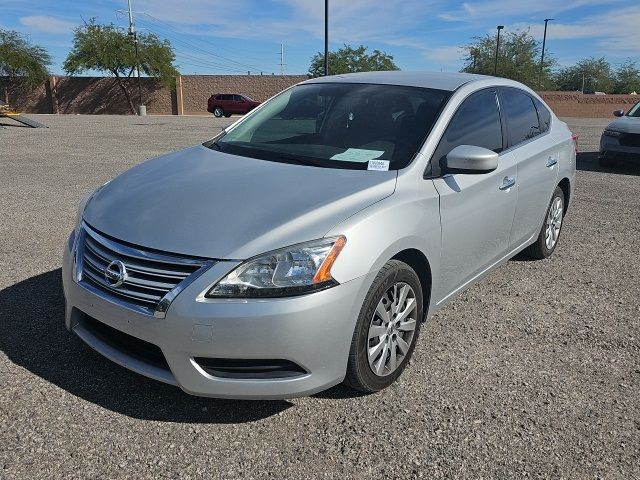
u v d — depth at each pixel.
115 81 47.94
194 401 3.03
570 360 3.62
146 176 3.48
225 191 3.06
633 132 10.85
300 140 3.81
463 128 3.83
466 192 3.62
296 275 2.63
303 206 2.88
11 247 5.39
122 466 2.54
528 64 51.69
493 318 4.21
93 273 2.93
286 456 2.65
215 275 2.59
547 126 5.22
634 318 4.28
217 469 2.55
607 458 2.71
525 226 4.75
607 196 8.69
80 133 18.02
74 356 3.40
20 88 47.72
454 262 3.64
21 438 2.68
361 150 3.53
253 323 2.57
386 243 2.92
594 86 67.75
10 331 3.68
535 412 3.05
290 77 48.12
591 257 5.69
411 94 3.94
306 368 2.71
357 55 47.88
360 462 2.63
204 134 18.30
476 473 2.58
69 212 6.78
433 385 3.27
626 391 3.29
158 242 2.72
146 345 2.82
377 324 3.05
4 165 10.38
